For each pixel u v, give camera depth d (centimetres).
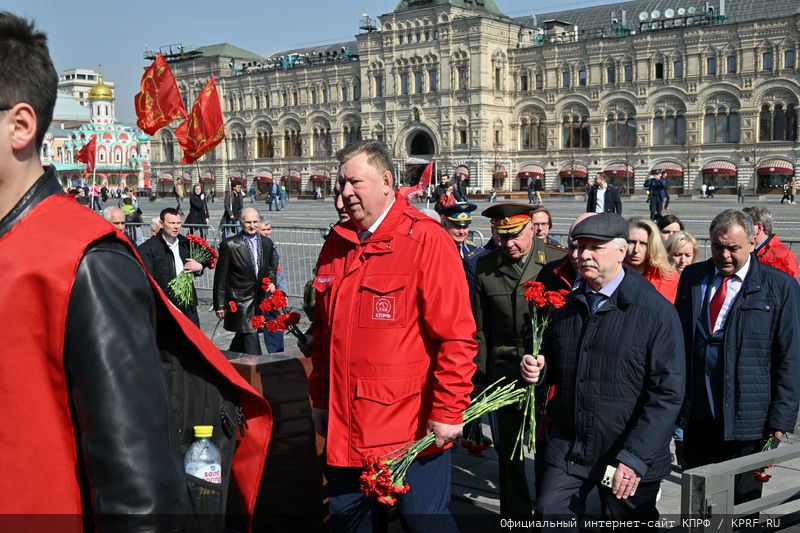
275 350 1058
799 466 712
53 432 202
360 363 402
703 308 574
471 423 630
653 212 3406
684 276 595
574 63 7975
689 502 363
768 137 7050
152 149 11112
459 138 8312
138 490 194
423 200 6900
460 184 5612
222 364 281
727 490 366
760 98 7019
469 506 644
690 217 3941
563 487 462
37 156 218
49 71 215
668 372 442
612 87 7756
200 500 271
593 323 462
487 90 8138
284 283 1059
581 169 8012
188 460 276
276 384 508
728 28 7069
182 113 2202
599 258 456
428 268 407
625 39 7619
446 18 8188
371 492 368
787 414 536
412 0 8650
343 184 420
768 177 7112
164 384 211
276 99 9800
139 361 202
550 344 493
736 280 561
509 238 598
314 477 527
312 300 652
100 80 11912
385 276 408
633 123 7731
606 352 454
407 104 8619
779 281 543
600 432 454
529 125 8388
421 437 412
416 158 8719
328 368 428
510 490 588
